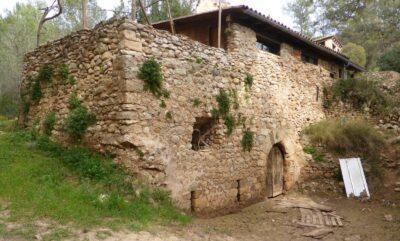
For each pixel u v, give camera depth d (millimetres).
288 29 11594
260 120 11047
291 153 12703
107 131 7422
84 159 7383
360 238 7500
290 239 7203
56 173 6977
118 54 7230
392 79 16922
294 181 12812
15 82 22281
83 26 9961
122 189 6703
